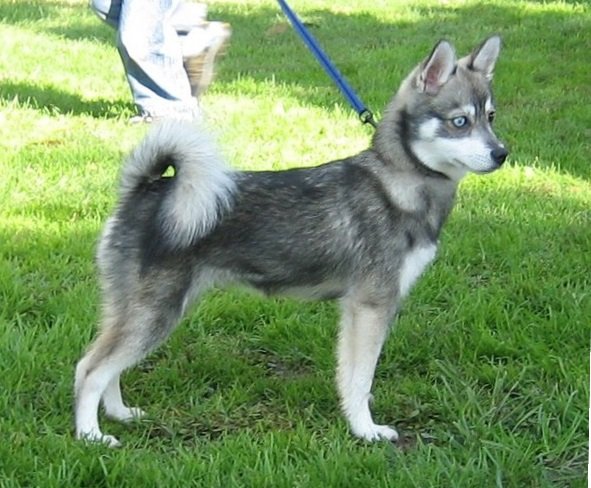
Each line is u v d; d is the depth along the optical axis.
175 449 4.44
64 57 11.59
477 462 4.30
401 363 5.29
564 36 12.87
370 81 10.58
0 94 9.79
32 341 5.23
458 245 6.55
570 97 10.15
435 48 4.62
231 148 7.64
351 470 4.18
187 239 4.34
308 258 4.55
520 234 6.75
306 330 5.49
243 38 12.95
